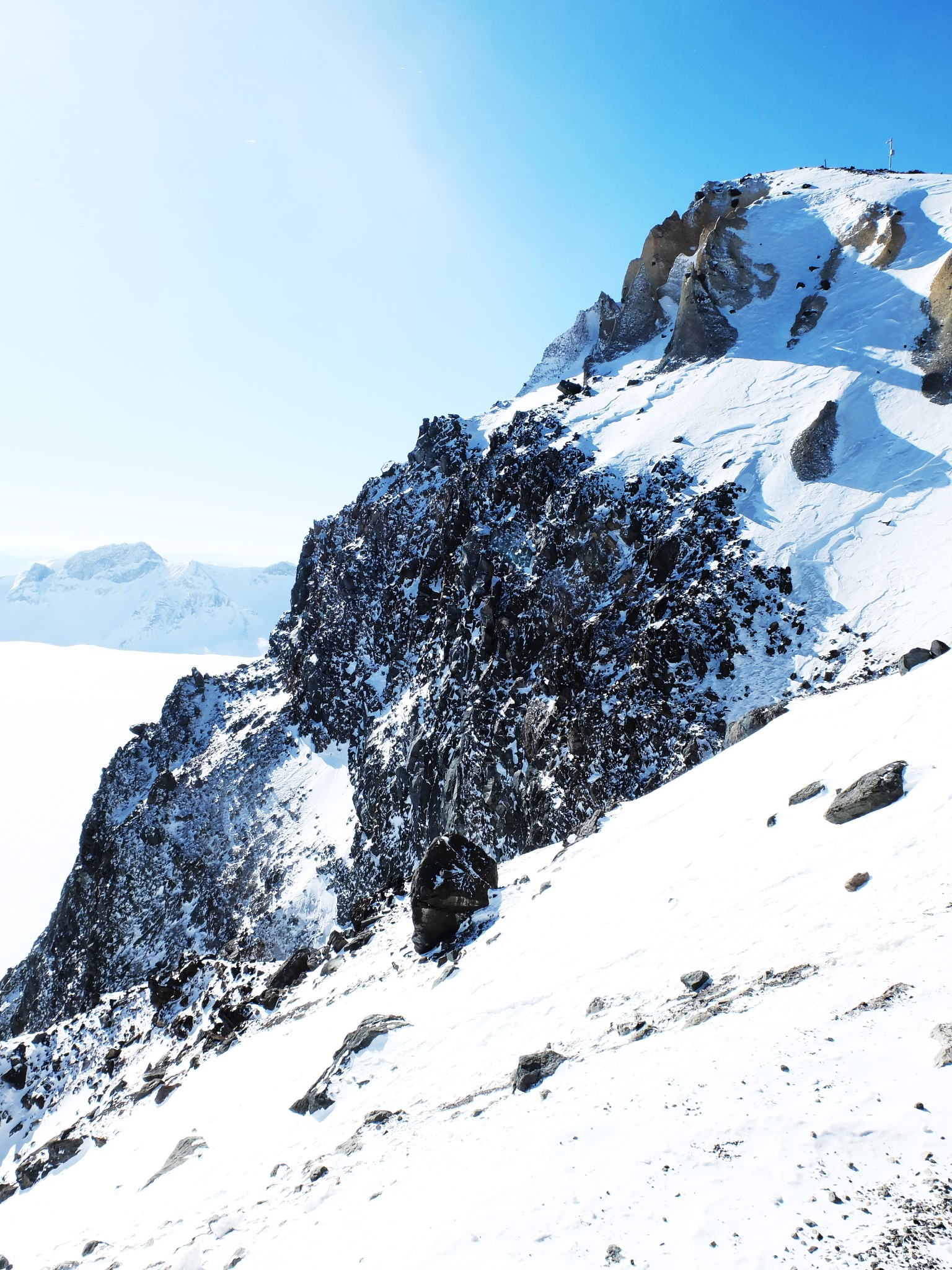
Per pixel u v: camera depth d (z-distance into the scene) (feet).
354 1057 64.64
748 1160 20.93
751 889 53.01
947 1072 20.80
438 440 291.99
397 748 215.31
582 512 181.98
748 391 195.72
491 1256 21.33
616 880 71.67
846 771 59.98
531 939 71.00
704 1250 17.94
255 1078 80.53
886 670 115.14
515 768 166.71
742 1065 27.30
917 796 49.65
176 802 271.90
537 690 169.48
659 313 273.54
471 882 89.10
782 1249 16.93
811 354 196.44
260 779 267.59
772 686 128.36
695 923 53.26
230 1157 61.21
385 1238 26.32
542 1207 22.99
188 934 233.96
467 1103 43.65
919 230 213.25
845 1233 16.65
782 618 137.80
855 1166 18.85
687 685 137.90
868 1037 25.03
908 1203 16.70
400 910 119.03
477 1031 58.18
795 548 147.54
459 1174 29.63
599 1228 20.53
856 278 213.05
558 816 146.30
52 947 281.13
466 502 232.94
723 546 155.94
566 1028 48.91
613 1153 24.68
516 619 186.70
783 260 232.53
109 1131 96.84
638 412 214.90
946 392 161.07
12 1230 79.30
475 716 182.70
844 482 157.28
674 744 132.26
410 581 256.52
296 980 119.24
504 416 292.40
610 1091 31.37
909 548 137.59
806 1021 28.81
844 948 35.91
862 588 135.33
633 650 151.43
